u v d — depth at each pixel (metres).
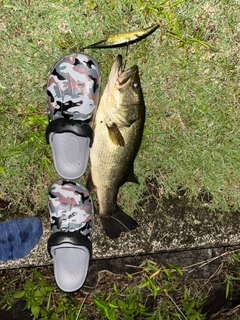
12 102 0.92
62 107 0.86
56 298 1.07
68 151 0.87
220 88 0.96
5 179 0.95
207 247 0.97
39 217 0.96
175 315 1.07
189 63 0.94
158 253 1.02
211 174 0.98
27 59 0.92
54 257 0.90
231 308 1.13
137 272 1.07
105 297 1.07
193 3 0.92
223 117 0.97
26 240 0.95
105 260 1.06
